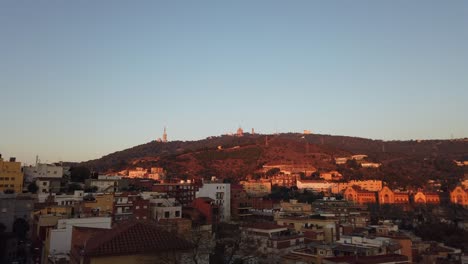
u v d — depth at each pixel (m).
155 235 37.12
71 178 173.62
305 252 75.06
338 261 62.16
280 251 83.00
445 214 191.12
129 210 116.38
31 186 149.12
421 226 152.38
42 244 79.69
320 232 98.44
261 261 75.62
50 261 61.19
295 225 107.25
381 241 78.19
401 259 64.44
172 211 117.88
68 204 115.25
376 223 142.62
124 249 34.12
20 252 93.75
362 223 132.88
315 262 69.50
